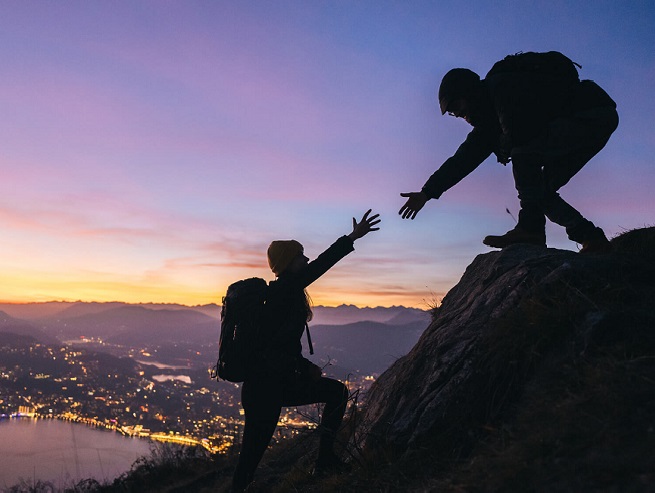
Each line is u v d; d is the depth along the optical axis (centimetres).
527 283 302
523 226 347
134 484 710
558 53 342
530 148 334
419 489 237
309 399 354
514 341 263
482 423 260
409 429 287
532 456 191
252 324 326
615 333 239
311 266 337
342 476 305
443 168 366
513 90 328
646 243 354
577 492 162
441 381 292
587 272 283
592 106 330
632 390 196
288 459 488
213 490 584
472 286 358
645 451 164
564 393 222
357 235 347
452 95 348
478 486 197
